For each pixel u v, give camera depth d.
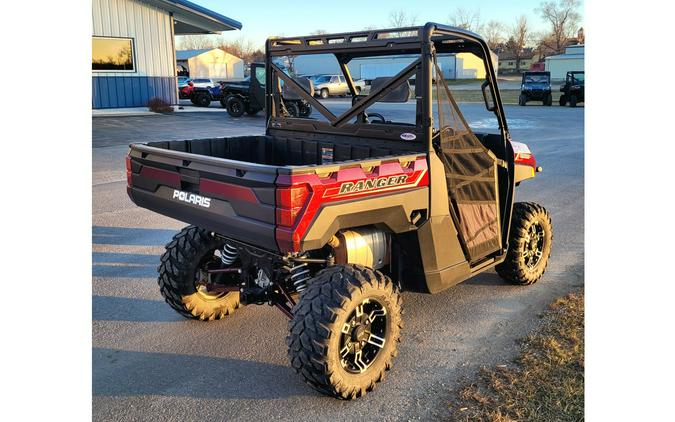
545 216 4.75
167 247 3.94
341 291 2.98
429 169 3.41
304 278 3.30
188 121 18.67
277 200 2.74
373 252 3.48
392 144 3.65
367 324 3.18
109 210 7.30
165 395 3.20
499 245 4.24
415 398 3.15
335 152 4.05
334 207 2.88
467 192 3.79
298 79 4.22
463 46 3.92
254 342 3.84
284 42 4.25
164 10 22.12
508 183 4.30
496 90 4.06
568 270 5.18
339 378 3.01
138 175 3.71
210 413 3.03
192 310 4.02
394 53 3.58
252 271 3.64
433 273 3.61
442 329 4.00
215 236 3.91
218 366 3.53
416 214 3.43
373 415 3.00
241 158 4.38
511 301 4.48
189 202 3.30
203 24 23.48
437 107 3.50
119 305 4.43
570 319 4.10
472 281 4.93
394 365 3.51
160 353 3.68
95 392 3.21
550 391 3.16
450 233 3.65
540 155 12.09
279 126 4.45
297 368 3.01
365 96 3.81
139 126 16.84
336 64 4.01
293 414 3.02
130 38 21.36
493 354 3.62
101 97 21.08
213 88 26.42
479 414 2.98
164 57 22.47
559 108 25.97
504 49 79.69
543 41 78.06
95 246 5.86
